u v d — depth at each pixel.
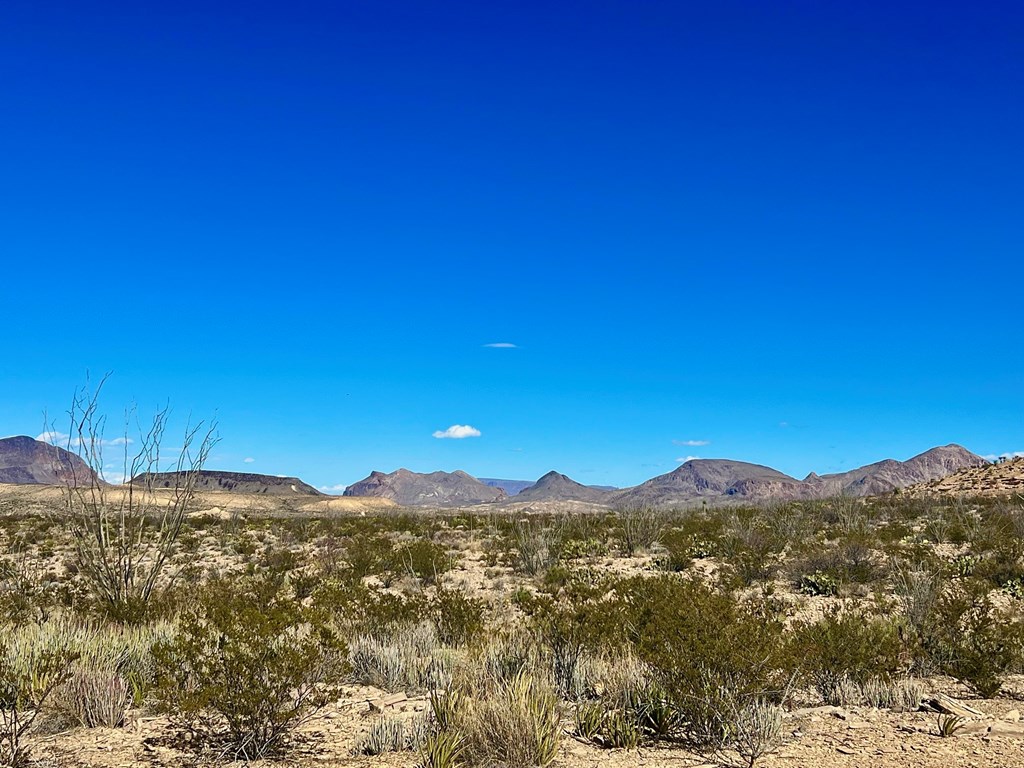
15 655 7.52
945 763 5.23
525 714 5.76
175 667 6.56
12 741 5.88
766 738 5.78
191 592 14.66
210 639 6.58
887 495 54.91
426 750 5.55
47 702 6.82
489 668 8.11
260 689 5.91
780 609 12.33
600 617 8.82
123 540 13.20
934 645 8.95
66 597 14.34
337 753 5.93
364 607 11.59
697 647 6.15
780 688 7.01
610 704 6.83
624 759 5.61
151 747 6.04
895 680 7.91
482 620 11.07
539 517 39.22
